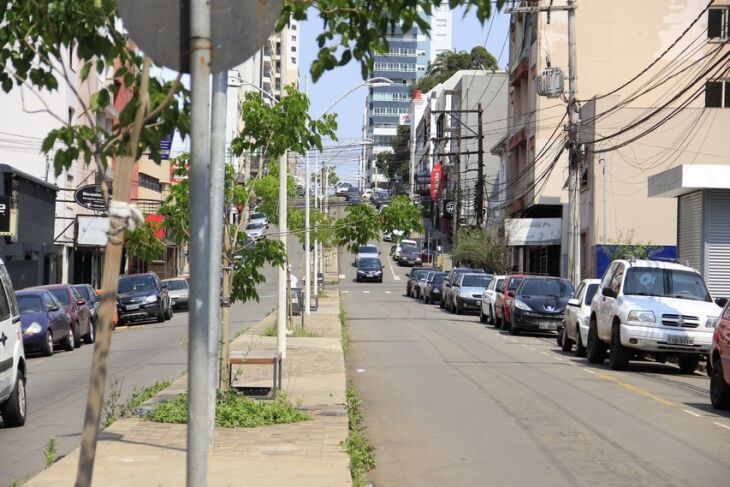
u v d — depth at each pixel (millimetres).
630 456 10992
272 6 4738
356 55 6508
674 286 21781
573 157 32562
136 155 5082
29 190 40344
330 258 99625
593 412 14547
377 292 68000
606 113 42531
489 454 11125
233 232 13797
